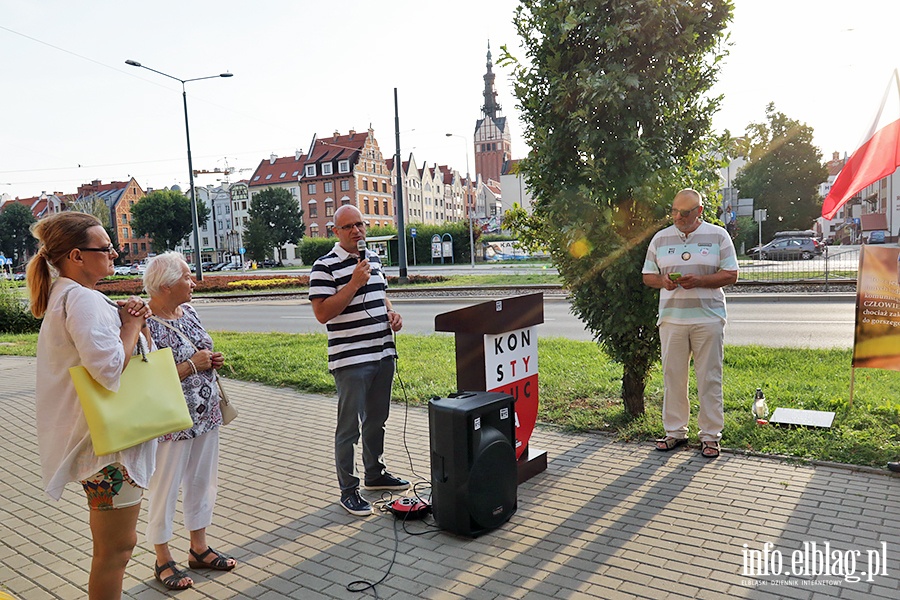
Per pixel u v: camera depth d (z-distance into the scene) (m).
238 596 3.49
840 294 16.48
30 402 8.55
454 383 8.12
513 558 3.77
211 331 15.18
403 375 8.66
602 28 5.60
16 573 3.87
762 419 5.93
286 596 3.47
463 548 3.93
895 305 5.77
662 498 4.52
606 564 3.64
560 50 5.89
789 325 12.34
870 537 3.83
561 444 5.82
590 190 5.68
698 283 5.16
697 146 6.08
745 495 4.50
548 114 5.96
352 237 4.54
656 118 5.73
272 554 3.97
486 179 125.56
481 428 4.09
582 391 7.39
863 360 5.95
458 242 53.06
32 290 2.80
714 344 5.26
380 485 4.97
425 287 24.39
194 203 33.19
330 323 4.59
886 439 5.28
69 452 2.74
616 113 5.61
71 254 2.75
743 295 17.23
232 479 5.34
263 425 6.93
